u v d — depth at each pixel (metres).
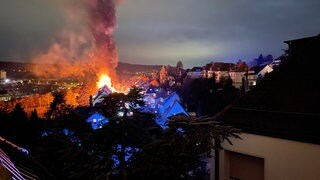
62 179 7.54
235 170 9.02
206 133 6.29
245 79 50.91
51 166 7.75
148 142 7.00
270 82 9.39
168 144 5.94
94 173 6.27
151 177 6.50
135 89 7.27
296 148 7.56
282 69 9.48
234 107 9.35
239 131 6.72
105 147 6.89
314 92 8.25
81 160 6.84
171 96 48.19
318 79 8.46
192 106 52.09
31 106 63.66
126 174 6.31
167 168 6.15
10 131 25.53
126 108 7.04
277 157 7.89
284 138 7.71
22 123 26.34
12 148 8.74
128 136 7.02
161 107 47.81
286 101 8.52
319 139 7.11
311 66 8.91
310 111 7.89
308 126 7.52
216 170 9.14
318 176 7.23
